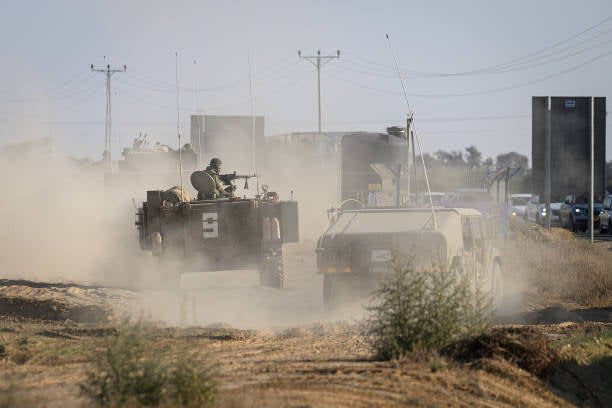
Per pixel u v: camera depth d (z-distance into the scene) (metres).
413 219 63.22
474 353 41.16
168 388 32.16
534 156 170.88
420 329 41.00
